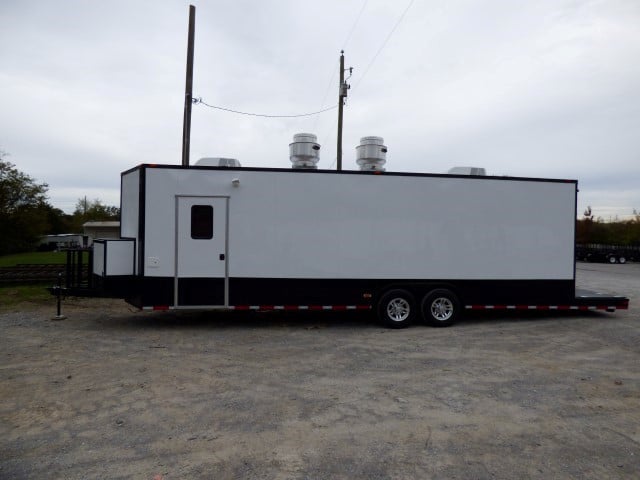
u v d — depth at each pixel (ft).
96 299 34.94
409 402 14.49
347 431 12.34
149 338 22.81
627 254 111.45
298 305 25.07
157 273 24.20
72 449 11.17
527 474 10.24
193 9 43.70
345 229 25.34
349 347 21.35
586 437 12.18
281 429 12.41
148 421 12.84
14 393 14.96
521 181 26.55
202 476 9.98
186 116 43.80
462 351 20.81
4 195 114.42
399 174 25.61
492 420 13.20
